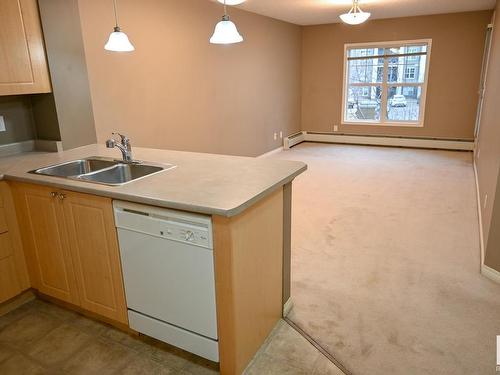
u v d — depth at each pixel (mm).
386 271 2832
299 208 4203
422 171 5664
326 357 1980
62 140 2891
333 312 2354
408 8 5941
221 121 5324
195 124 4777
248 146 6156
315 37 7609
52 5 2658
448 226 3635
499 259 2641
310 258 3051
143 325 2037
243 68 5730
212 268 1690
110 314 2160
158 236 1791
